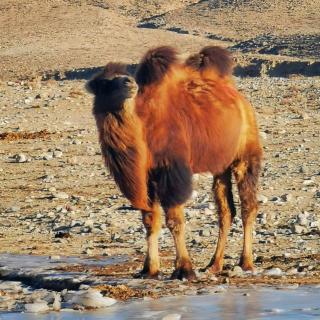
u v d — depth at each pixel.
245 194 51.00
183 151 46.38
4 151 104.06
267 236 61.38
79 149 104.38
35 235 64.88
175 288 43.81
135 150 45.22
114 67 45.50
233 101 49.88
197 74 49.16
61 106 136.38
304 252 55.44
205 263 52.66
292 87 167.62
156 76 46.09
